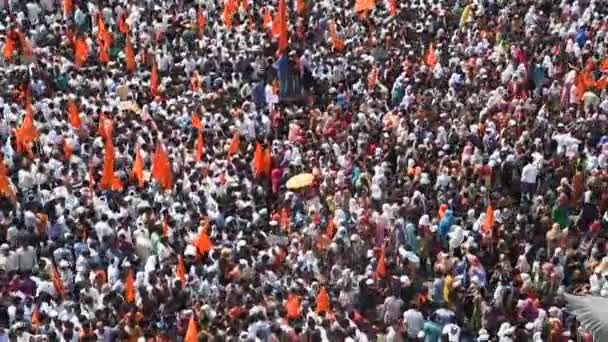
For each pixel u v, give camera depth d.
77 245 43.06
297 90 60.56
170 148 51.31
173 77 61.12
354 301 42.41
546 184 50.22
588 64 58.91
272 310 39.31
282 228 46.44
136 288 41.41
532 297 42.41
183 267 41.56
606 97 57.53
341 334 38.34
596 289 43.09
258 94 59.47
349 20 67.19
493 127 53.31
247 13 68.00
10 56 60.88
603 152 51.09
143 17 66.75
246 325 38.47
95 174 49.38
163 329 38.91
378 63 62.41
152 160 49.06
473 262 43.38
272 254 43.38
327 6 69.38
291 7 69.00
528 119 54.56
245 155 52.28
